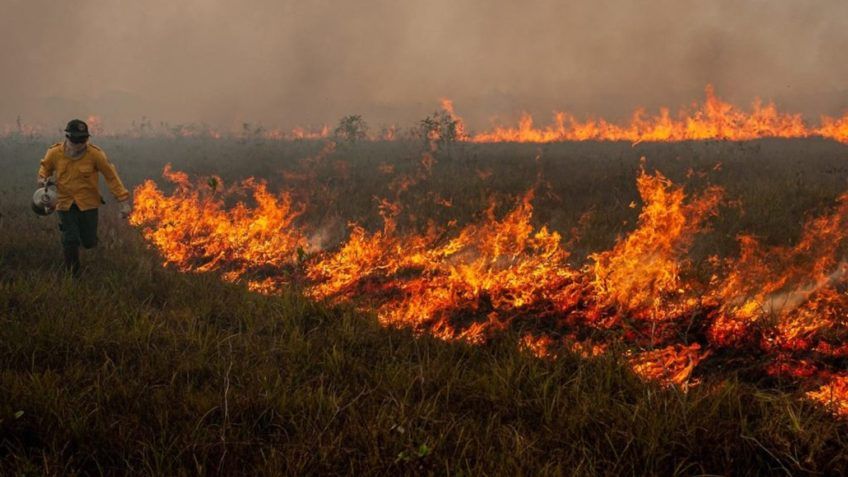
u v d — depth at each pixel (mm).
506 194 10812
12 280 6000
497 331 4855
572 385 3652
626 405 3311
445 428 3104
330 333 4594
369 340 4555
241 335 4703
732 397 3348
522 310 5375
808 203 9172
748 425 3137
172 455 2896
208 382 3799
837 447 2984
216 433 3094
